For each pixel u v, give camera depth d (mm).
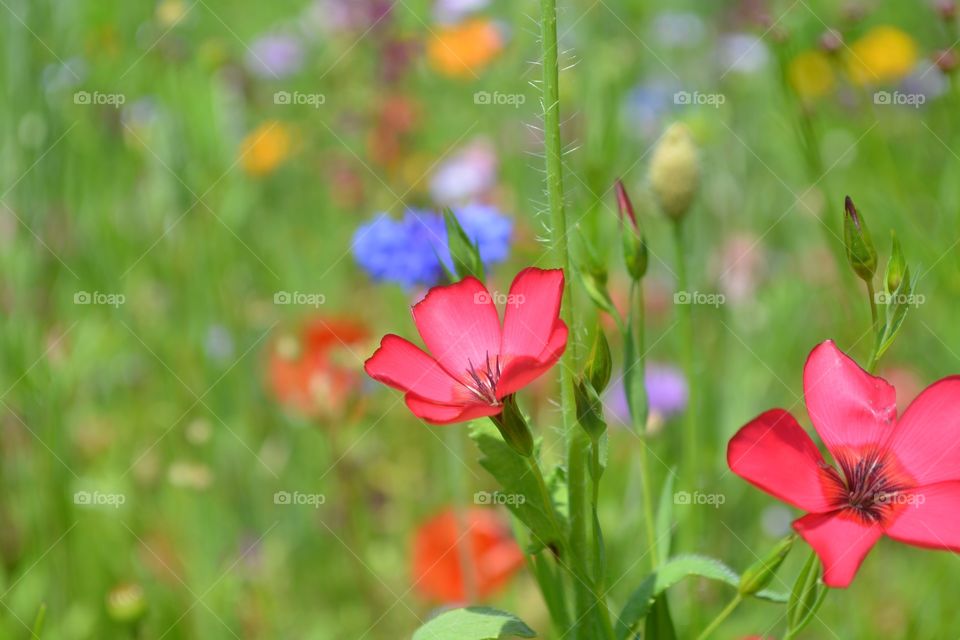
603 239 780
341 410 815
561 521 645
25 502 799
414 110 1144
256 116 1173
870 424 635
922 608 767
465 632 631
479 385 639
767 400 846
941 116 941
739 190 985
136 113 968
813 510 621
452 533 781
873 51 1070
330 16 1188
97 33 979
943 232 824
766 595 640
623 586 756
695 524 717
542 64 644
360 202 1100
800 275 894
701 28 1210
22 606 784
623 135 977
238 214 937
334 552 834
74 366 832
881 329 643
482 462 639
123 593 749
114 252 895
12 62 852
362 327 823
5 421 803
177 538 809
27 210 847
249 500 839
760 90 1012
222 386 861
